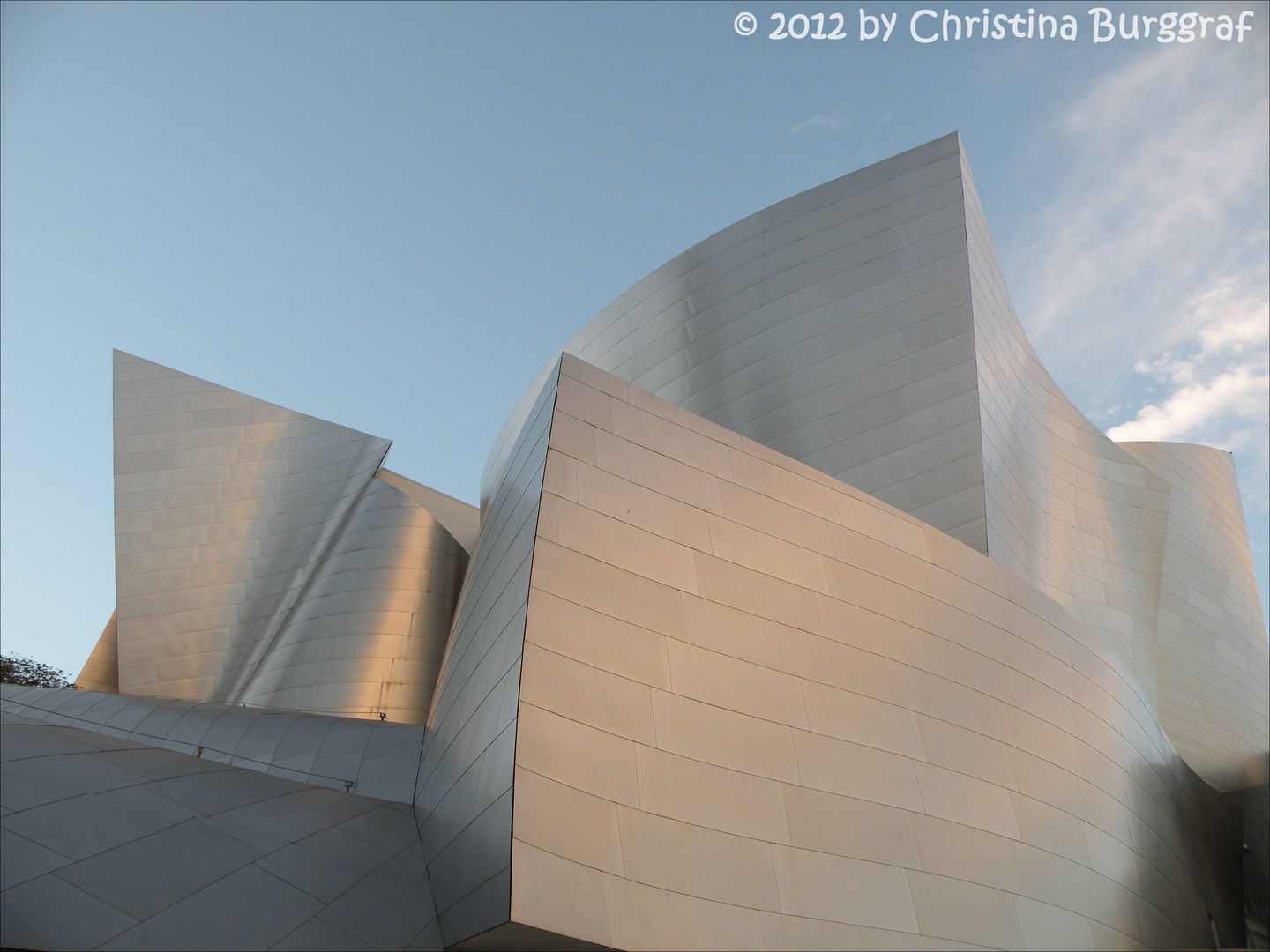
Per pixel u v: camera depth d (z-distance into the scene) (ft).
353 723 62.34
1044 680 56.08
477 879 35.99
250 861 37.45
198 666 87.71
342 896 38.24
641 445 48.01
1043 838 49.21
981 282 81.76
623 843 36.37
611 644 40.73
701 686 42.16
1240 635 103.14
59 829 33.68
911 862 43.27
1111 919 50.14
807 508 52.08
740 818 39.70
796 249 86.17
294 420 101.50
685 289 91.40
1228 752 90.84
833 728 44.91
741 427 81.76
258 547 93.97
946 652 51.93
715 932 36.40
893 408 75.87
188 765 43.01
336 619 86.02
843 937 39.24
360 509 94.53
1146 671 87.15
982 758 49.34
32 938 28.84
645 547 44.52
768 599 46.98
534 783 35.63
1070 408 98.12
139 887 33.06
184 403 100.58
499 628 42.75
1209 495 111.45
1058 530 86.79
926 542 56.29
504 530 49.26
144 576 91.04
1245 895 73.05
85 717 66.49
